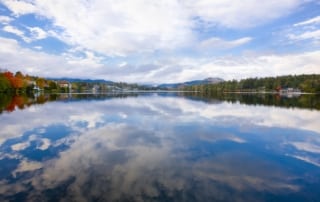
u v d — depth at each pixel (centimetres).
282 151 1137
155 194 657
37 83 12269
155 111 2848
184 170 856
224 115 2470
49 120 2044
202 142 1290
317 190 712
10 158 975
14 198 627
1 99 4834
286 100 5450
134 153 1061
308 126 1823
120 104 4041
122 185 711
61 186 700
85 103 4200
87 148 1142
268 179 791
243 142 1305
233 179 784
